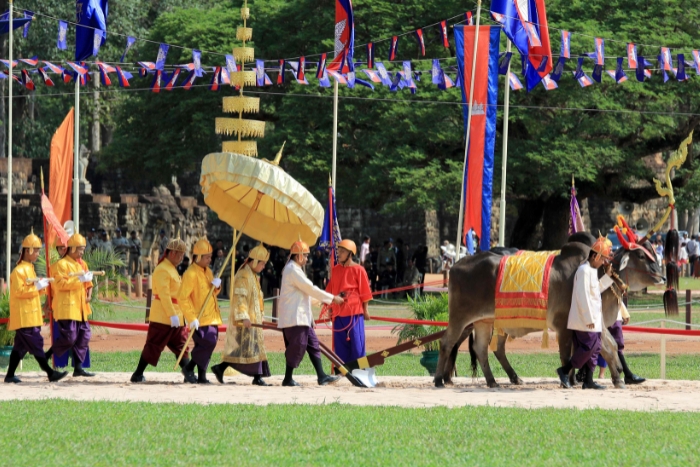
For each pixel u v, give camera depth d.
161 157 92.88
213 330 32.81
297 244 32.41
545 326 30.69
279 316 32.47
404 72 47.69
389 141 81.81
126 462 18.91
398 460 19.19
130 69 97.06
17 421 23.05
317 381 34.09
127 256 93.69
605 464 18.88
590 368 31.59
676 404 27.61
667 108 84.25
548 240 90.19
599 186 87.56
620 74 46.84
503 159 47.91
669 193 34.44
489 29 40.19
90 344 51.59
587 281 30.53
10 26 45.03
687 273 116.44
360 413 24.62
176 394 29.11
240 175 30.92
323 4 86.19
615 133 82.19
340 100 82.56
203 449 20.12
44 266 43.53
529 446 20.64
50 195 37.59
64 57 109.94
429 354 39.06
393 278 85.38
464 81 40.44
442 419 23.81
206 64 86.31
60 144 37.84
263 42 87.88
